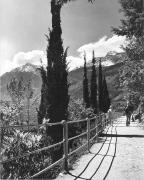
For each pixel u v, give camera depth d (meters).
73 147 18.42
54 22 19.95
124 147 18.86
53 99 18.61
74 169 12.50
